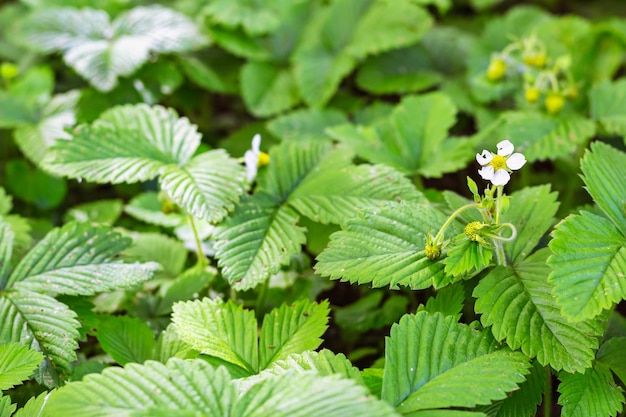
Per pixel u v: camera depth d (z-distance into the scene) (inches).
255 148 23.3
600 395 20.8
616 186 21.4
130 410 19.3
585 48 28.0
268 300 24.0
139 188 28.3
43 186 27.7
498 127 26.6
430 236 21.0
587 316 19.9
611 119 25.4
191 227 24.5
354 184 23.0
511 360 20.4
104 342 22.2
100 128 23.1
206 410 19.3
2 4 36.0
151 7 29.2
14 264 23.5
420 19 29.0
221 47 30.2
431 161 25.0
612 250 20.5
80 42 28.5
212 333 21.4
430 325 20.7
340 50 29.2
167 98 29.5
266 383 19.4
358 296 25.6
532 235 21.8
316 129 27.5
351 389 19.2
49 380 21.3
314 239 24.4
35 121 27.8
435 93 25.8
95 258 22.4
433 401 19.9
